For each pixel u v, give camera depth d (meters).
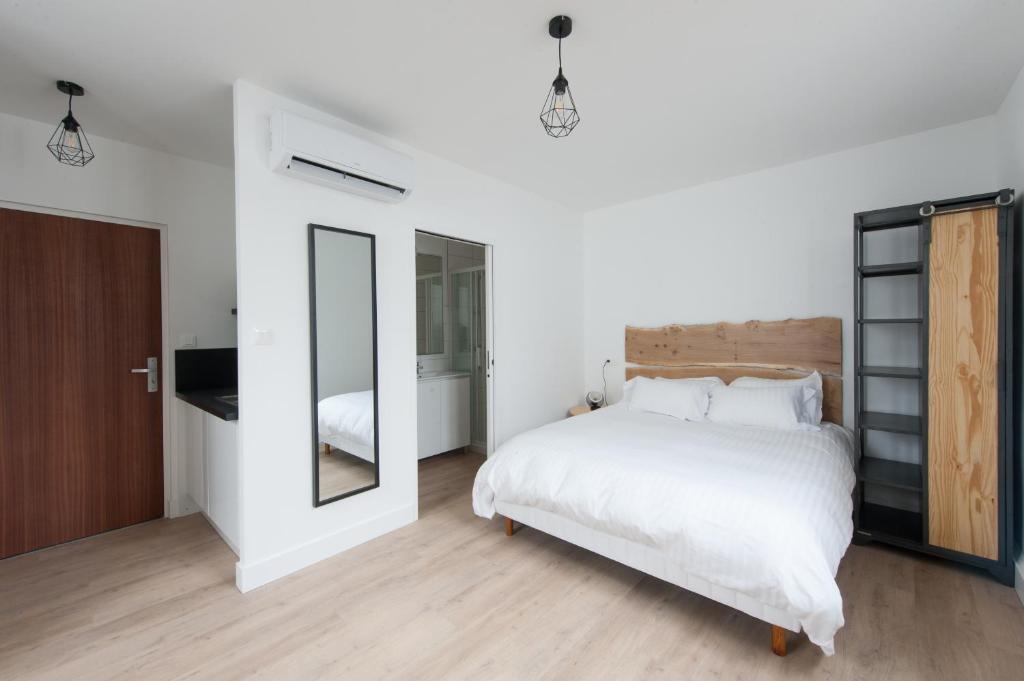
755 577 1.59
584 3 1.63
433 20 1.71
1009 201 2.08
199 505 2.89
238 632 1.82
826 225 3.12
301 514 2.33
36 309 2.53
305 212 2.35
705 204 3.70
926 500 2.30
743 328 3.49
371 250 2.60
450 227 3.17
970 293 2.20
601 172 3.42
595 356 4.52
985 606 1.94
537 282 4.00
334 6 1.62
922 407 2.31
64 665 1.64
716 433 2.68
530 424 3.95
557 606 1.98
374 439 2.64
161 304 2.99
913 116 2.56
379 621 1.88
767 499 1.73
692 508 1.80
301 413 2.34
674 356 3.88
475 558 2.41
